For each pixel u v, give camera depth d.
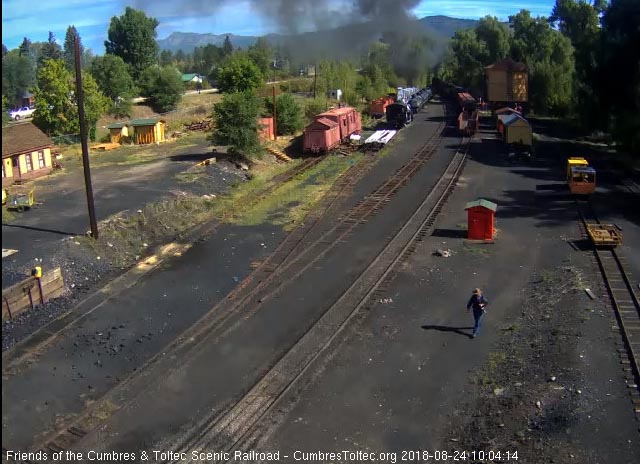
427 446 10.91
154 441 11.34
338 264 20.33
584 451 10.16
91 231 21.94
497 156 38.62
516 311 16.42
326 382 13.13
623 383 12.17
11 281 17.80
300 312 16.75
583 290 17.08
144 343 15.38
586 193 27.61
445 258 20.61
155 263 21.08
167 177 31.98
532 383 12.52
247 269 20.28
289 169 35.97
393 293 17.80
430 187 30.48
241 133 35.34
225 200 29.12
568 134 50.53
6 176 31.05
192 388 13.16
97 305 17.64
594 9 81.38
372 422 11.68
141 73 74.25
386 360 14.02
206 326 16.06
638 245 21.27
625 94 40.38
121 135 46.53
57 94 45.75
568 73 64.50
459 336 15.10
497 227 24.02
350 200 28.50
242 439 11.24
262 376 13.48
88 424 11.92
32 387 13.38
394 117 51.31
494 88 60.16
